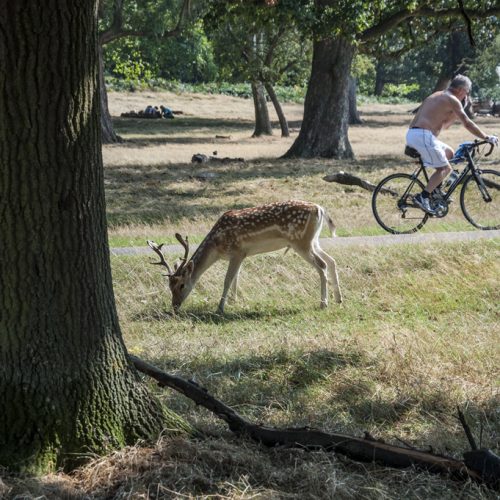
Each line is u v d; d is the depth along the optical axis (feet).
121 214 55.47
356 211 52.75
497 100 231.91
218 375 22.82
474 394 20.80
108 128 123.54
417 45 94.79
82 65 15.14
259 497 14.42
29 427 15.16
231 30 126.21
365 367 23.18
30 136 14.79
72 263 15.42
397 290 32.50
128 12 118.62
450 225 44.39
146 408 16.66
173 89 234.79
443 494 15.05
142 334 28.35
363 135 138.10
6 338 15.25
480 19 86.28
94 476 15.02
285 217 31.07
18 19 14.38
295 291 33.37
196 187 67.31
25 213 14.98
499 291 31.50
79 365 15.58
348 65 88.48
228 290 31.91
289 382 22.54
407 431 18.99
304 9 74.64
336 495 14.65
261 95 142.72
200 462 15.62
